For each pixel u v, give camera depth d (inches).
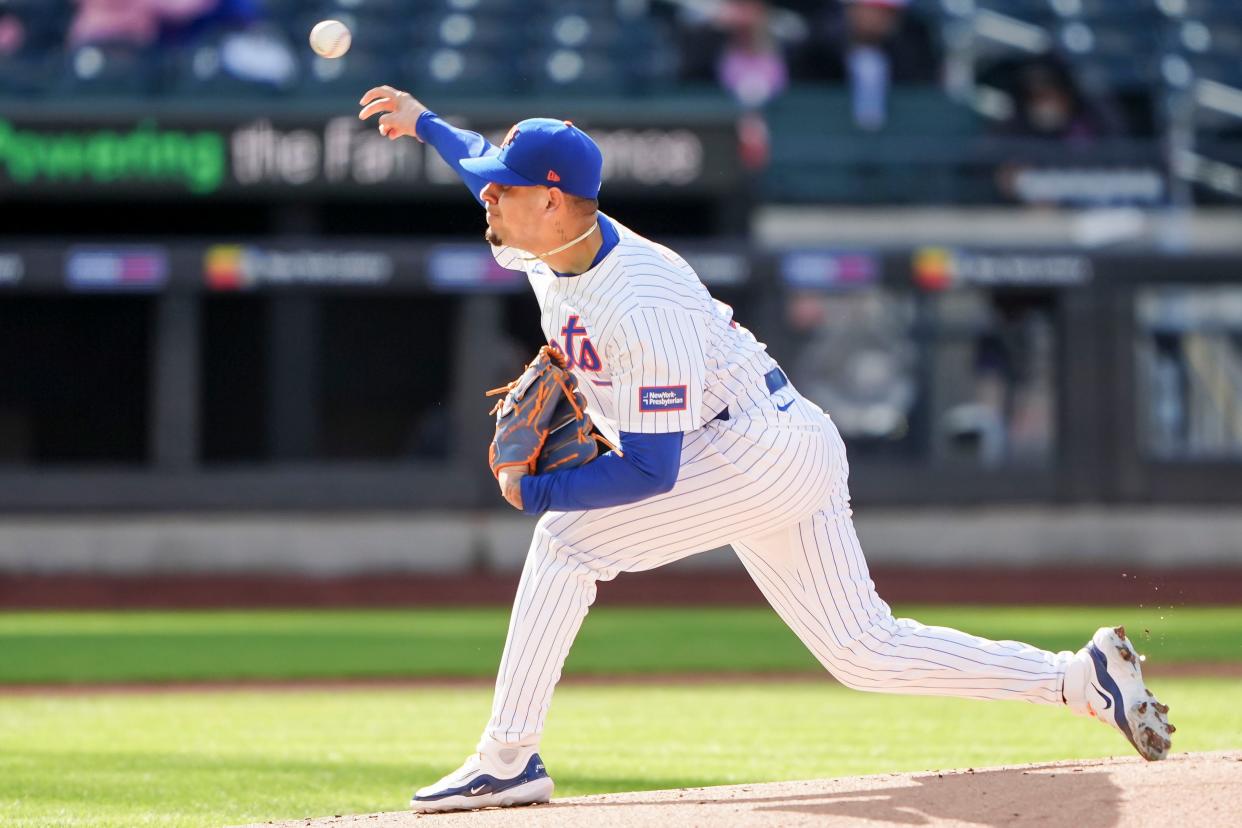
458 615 1678.2
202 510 1925.4
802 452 482.0
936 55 2583.7
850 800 461.4
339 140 1900.8
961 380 2018.9
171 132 1900.8
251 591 1839.3
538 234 459.2
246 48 2341.3
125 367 2033.7
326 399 2043.6
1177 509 1978.3
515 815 470.3
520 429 474.3
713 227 2062.0
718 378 478.3
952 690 502.9
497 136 1905.8
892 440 2039.9
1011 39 2662.4
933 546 1971.0
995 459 2007.9
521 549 1958.7
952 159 2333.9
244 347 2034.9
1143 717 486.6
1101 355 1966.0
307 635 1481.3
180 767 716.7
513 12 2554.1
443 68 2400.3
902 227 2331.4
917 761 713.6
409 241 1941.4
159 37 2375.7
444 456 2000.5
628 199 2059.5
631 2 2605.8
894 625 504.7
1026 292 1980.8
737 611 1729.8
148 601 1781.5
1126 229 2305.6
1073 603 1742.1
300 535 1936.5
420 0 2549.2
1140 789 446.3
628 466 458.6
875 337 2049.7
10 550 1919.3
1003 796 452.8
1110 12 2721.5
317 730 875.4
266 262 1898.4
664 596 1845.5
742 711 953.5
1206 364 2020.2
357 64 2388.0
